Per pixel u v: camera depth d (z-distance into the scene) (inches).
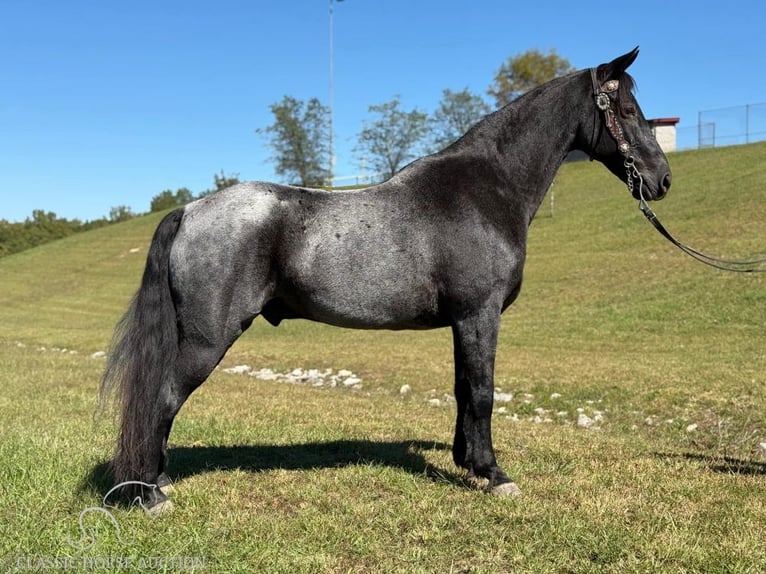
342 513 175.3
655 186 196.2
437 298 183.8
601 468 219.0
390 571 143.6
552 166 198.5
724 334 543.2
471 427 197.3
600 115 196.9
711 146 1692.9
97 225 3260.3
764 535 161.5
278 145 1697.8
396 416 319.0
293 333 774.5
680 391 364.8
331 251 174.2
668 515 172.4
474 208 184.2
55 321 1039.6
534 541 158.4
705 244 867.4
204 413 312.3
